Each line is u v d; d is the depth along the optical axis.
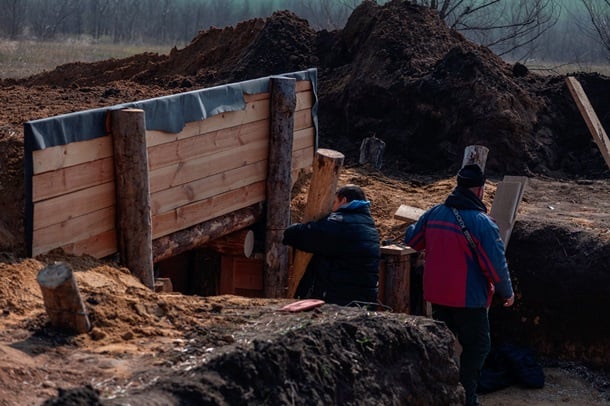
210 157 8.58
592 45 38.53
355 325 5.77
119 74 15.50
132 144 7.10
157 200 7.89
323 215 8.73
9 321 5.57
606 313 9.29
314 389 5.19
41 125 6.48
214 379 4.79
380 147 12.30
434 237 7.28
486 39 24.08
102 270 6.94
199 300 6.25
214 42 15.66
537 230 9.69
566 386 9.08
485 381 8.92
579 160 13.02
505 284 7.17
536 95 13.41
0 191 6.91
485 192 10.91
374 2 14.69
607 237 9.48
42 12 53.44
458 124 12.66
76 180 6.85
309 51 14.76
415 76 13.23
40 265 6.50
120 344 5.32
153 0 61.84
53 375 4.76
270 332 5.45
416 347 6.06
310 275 8.84
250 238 9.50
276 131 9.41
